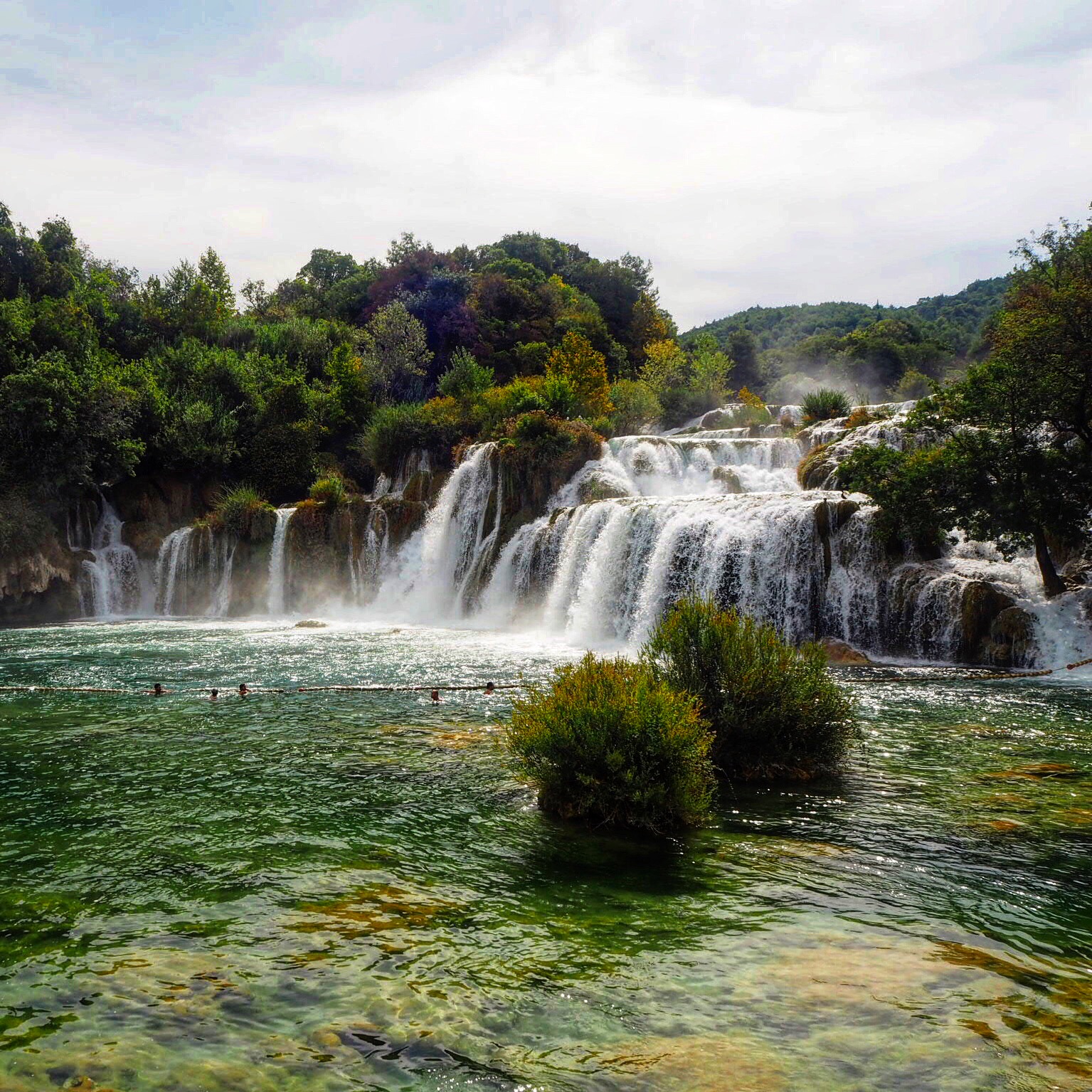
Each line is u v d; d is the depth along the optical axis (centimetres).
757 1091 358
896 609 2002
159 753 1056
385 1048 396
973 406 1925
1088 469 1859
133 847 707
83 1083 364
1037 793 867
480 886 619
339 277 10644
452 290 7269
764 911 570
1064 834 736
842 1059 382
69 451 3581
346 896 597
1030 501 1844
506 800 848
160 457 4072
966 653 1867
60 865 661
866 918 559
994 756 1027
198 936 526
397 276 7812
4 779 929
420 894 602
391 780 927
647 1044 398
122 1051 391
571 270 9769
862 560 2102
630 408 5519
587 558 2723
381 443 4472
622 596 2547
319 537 3628
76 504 3734
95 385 3738
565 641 2461
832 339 12175
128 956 496
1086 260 2531
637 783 759
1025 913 565
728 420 5025
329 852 695
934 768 977
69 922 549
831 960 490
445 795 866
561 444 3462
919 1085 361
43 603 3431
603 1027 414
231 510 3709
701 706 898
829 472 2672
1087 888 612
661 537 2439
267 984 460
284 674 1772
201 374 4594
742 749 945
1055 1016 422
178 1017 424
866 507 2139
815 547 2156
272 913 564
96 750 1073
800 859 678
